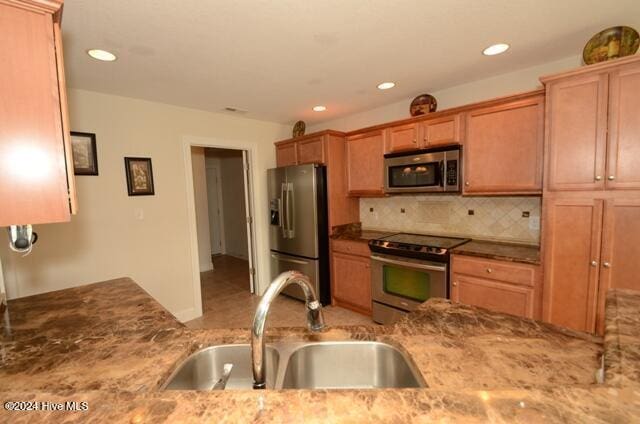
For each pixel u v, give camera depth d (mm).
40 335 1215
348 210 3621
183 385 1016
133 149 2846
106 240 2715
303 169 3396
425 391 635
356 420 560
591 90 1755
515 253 2266
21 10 913
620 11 1605
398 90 2812
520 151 2182
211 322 3205
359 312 3291
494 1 1504
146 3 1433
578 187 1831
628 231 1700
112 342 1141
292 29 1705
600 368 821
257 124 3828
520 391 613
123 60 2025
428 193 2914
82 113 2562
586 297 1854
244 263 5898
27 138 946
